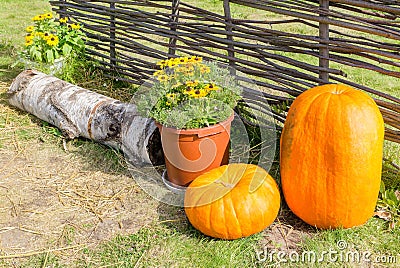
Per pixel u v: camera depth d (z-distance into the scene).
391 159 3.48
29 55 5.10
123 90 5.00
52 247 2.94
